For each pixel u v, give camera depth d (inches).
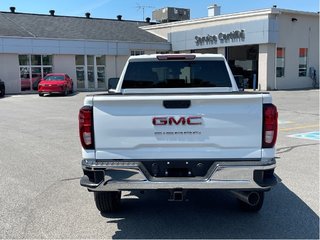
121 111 180.1
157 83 251.8
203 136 179.3
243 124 177.3
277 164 319.9
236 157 179.5
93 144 182.4
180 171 181.8
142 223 203.0
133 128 180.4
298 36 1348.4
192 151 180.4
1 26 1393.9
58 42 1380.4
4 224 200.7
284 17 1296.8
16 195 247.9
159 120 179.5
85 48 1435.8
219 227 196.5
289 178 279.1
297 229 192.4
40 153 376.2
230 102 176.7
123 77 251.8
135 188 178.5
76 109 810.8
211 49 1507.1
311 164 319.3
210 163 180.2
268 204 228.1
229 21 1349.7
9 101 1021.8
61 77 1225.4
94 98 180.2
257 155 178.7
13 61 1321.4
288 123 576.1
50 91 1173.7
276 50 1285.7
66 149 394.3
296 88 1363.2
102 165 180.5
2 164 332.8
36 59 1365.7
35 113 743.7
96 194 207.2
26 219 207.6
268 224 199.3
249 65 1414.9
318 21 1401.3
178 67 249.8
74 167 319.6
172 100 177.9
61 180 282.2
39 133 501.7
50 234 188.5
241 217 209.5
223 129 178.1
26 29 1419.8
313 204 227.1
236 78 299.3
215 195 247.0
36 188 263.0
